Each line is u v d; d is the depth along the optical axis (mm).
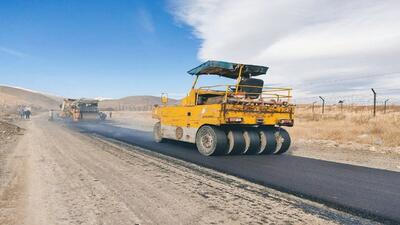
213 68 10617
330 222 4070
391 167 8375
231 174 6875
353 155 10672
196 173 6852
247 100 9734
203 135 9977
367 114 29797
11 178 6066
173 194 5113
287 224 3938
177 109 11719
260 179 6449
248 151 10273
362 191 5668
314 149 12367
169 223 3838
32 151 9766
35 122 29797
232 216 4148
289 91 10773
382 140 14336
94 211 4238
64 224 3771
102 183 5758
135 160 8367
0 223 3791
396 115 24234
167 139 13273
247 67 10586
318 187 5895
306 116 33594
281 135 10617
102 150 10273
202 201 4773
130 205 4512
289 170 7582
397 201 5066
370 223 4090
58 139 13602
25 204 4512
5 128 16859
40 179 6016
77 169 7012
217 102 10719
